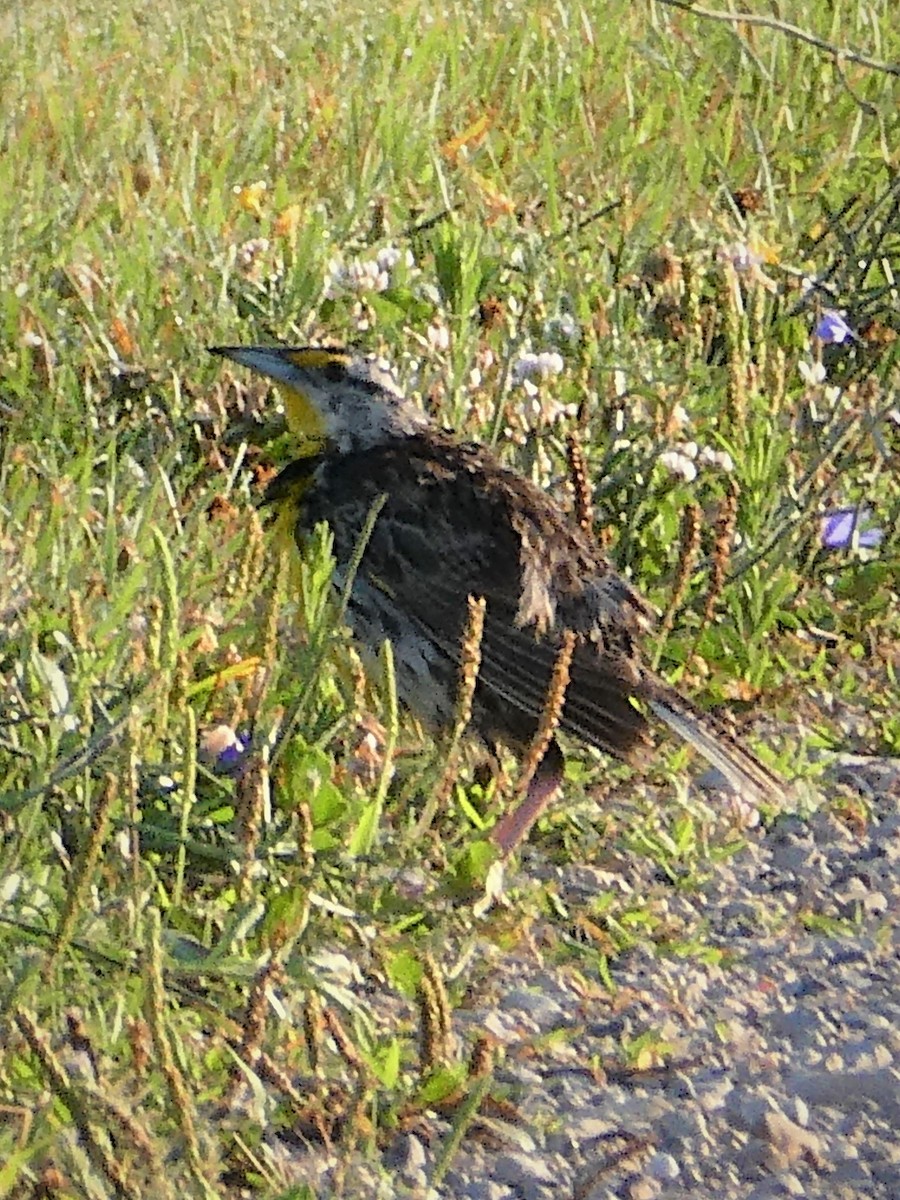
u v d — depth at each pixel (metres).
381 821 8.38
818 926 8.21
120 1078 6.41
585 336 11.39
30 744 7.70
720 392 11.50
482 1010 7.40
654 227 13.62
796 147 16.02
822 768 9.38
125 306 11.47
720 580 9.55
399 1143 6.59
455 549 8.62
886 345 12.28
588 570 8.90
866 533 10.92
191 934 7.34
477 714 8.59
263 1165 6.29
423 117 15.60
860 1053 7.36
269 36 17.81
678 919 8.18
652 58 16.70
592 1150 6.72
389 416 9.20
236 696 8.31
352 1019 7.08
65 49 17.61
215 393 10.85
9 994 6.46
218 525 9.67
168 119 15.53
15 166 13.95
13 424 10.48
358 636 8.70
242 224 13.20
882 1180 6.69
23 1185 5.95
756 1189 6.61
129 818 7.08
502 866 7.97
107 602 8.57
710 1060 7.26
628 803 8.96
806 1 18.36
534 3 18.66
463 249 12.27
